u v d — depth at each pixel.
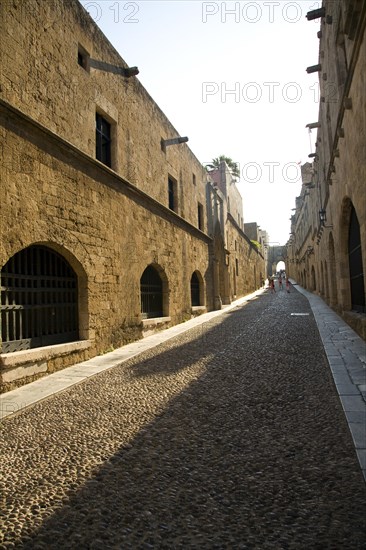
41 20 7.68
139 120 12.65
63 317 8.27
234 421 4.31
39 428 4.41
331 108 11.01
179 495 2.82
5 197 6.33
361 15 5.85
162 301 14.54
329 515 2.47
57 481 3.13
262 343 9.19
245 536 2.30
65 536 2.39
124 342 10.44
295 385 5.54
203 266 20.19
